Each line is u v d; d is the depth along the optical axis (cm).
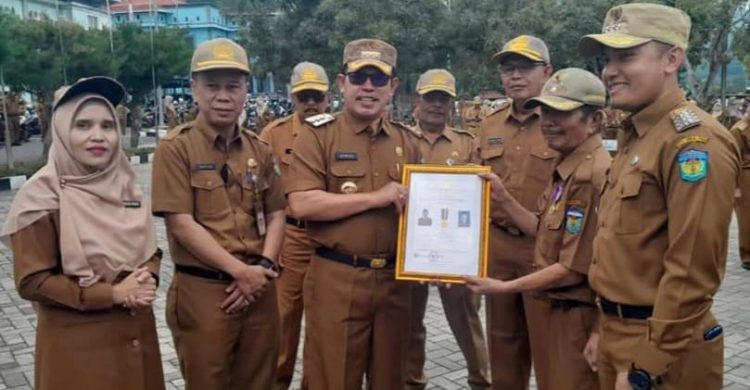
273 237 312
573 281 278
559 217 286
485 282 289
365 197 296
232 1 1872
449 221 299
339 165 307
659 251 223
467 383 430
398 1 1733
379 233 302
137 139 2097
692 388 220
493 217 351
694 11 1541
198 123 299
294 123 472
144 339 263
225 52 289
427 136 483
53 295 234
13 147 2162
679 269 207
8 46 1316
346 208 295
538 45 354
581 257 274
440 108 473
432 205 302
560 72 292
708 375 222
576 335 283
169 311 302
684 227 206
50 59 1469
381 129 316
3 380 429
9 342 497
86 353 242
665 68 222
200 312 291
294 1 1819
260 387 313
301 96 462
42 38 1516
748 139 679
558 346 292
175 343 305
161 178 285
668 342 209
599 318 263
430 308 585
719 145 208
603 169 270
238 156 305
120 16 3947
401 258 298
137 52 1916
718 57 1691
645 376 212
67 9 2297
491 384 372
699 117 213
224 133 300
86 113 245
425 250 298
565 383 288
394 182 308
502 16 1836
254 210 308
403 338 319
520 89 353
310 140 307
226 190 298
